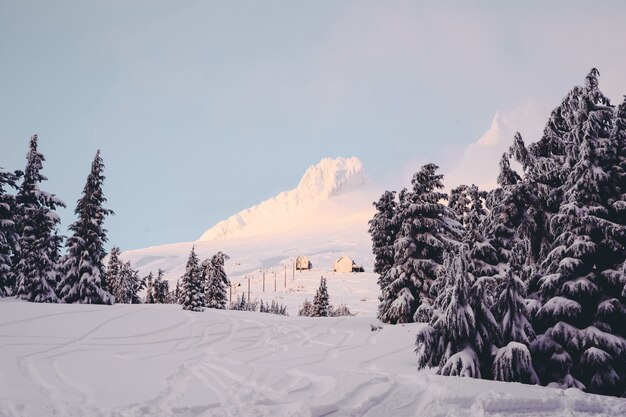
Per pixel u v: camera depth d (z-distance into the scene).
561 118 24.98
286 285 153.25
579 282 17.86
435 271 35.12
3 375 14.65
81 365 17.17
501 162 25.50
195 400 11.79
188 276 50.47
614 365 17.06
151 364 18.03
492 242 23.97
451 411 11.29
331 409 10.95
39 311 29.16
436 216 38.34
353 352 25.72
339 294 130.88
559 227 19.91
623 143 19.88
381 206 42.34
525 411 11.76
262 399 11.80
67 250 41.97
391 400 11.79
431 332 17.17
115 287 74.50
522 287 17.33
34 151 43.56
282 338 30.81
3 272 38.62
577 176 19.47
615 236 18.08
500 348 16.58
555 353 17.58
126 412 10.68
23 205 42.16
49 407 10.92
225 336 29.91
